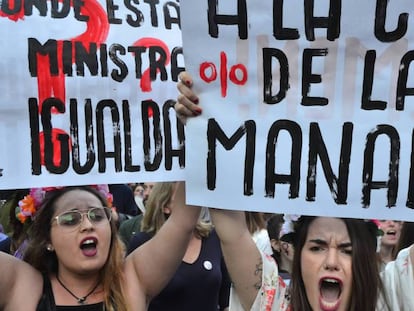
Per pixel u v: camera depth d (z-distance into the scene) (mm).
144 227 3480
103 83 2502
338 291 2172
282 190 2166
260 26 2137
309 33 2121
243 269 2229
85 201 2445
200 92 2188
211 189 2203
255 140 2172
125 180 2518
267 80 2154
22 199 2691
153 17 2566
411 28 2061
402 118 2100
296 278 2201
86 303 2424
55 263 2520
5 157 2402
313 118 2143
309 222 2170
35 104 2436
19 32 2416
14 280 2406
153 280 2482
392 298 2211
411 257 2201
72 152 2463
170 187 3400
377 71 2098
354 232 2127
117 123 2518
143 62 2545
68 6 2469
